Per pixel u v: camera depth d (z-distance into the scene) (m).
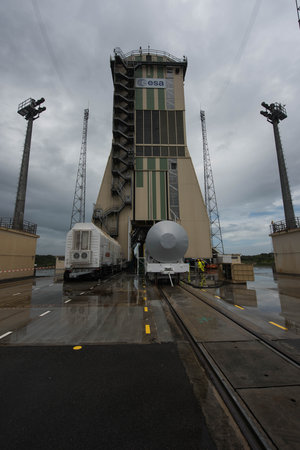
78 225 15.92
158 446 2.06
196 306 7.90
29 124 26.34
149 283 15.16
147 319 6.35
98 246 15.60
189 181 31.27
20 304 8.49
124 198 31.30
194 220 30.12
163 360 3.82
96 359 3.86
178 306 7.89
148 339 4.80
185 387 3.02
